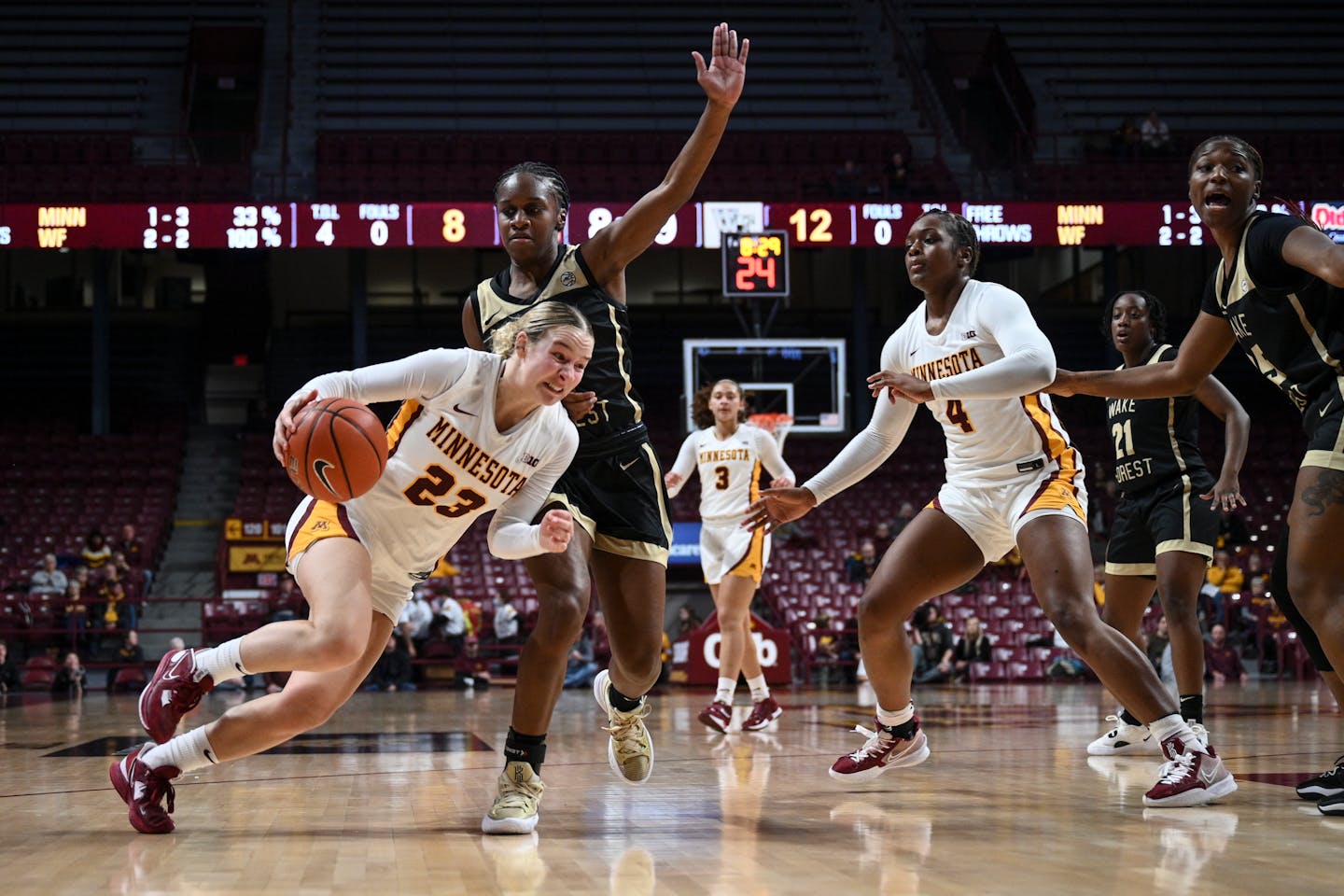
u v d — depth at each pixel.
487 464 3.19
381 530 3.24
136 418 21.30
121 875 2.66
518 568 16.88
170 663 3.25
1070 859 2.81
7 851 2.97
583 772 4.79
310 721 3.29
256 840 3.14
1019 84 24.36
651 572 3.57
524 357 3.12
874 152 22.28
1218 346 3.73
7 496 18.03
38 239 16.36
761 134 22.42
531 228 3.54
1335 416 3.24
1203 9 26.27
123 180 19.91
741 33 25.41
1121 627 5.61
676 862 2.80
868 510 18.44
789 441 20.66
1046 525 3.86
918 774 4.66
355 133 22.27
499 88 23.67
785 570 16.70
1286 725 7.07
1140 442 5.39
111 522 17.78
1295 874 2.60
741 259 16.64
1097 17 26.12
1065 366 23.28
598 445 3.55
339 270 24.88
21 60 23.48
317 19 25.14
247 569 17.55
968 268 4.10
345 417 2.95
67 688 12.91
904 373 3.88
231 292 24.62
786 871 2.68
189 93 23.30
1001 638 15.20
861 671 14.34
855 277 18.36
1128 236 17.39
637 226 3.51
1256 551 16.78
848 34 25.69
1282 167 22.06
